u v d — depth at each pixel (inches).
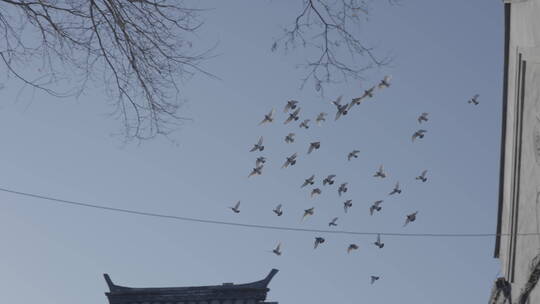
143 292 1390.3
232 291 1364.4
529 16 695.1
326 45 323.3
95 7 322.3
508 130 812.0
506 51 791.1
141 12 323.0
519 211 773.3
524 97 747.4
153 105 335.6
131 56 329.1
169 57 330.3
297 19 322.0
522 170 759.7
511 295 813.2
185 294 1385.3
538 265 697.0
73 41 326.3
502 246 842.8
